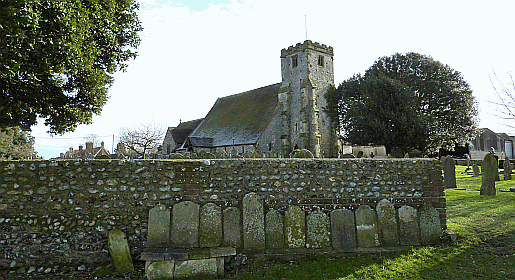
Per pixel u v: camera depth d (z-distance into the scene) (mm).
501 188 13805
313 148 39406
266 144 38250
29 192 7066
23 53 7730
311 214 7316
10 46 7375
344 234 7246
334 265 6449
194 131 49312
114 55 13227
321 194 7590
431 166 7887
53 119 11633
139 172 7266
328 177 7672
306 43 41094
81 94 11938
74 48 8852
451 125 35969
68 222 7055
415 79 37312
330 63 43906
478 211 9453
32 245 6941
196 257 6371
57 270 6695
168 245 6871
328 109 41781
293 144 40656
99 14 11016
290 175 7586
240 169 7469
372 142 35000
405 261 6512
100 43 12180
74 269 6730
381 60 41156
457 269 6074
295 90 41500
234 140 40344
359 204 7645
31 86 9445
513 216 8641
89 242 7020
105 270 6559
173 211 7016
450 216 9195
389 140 33562
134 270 6613
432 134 33906
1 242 6898
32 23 7617
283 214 7410
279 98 41500
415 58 39375
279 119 40594
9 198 7027
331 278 5914
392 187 7766
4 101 9312
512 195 11672
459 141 37625
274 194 7484
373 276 5918
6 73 7516
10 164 7082
